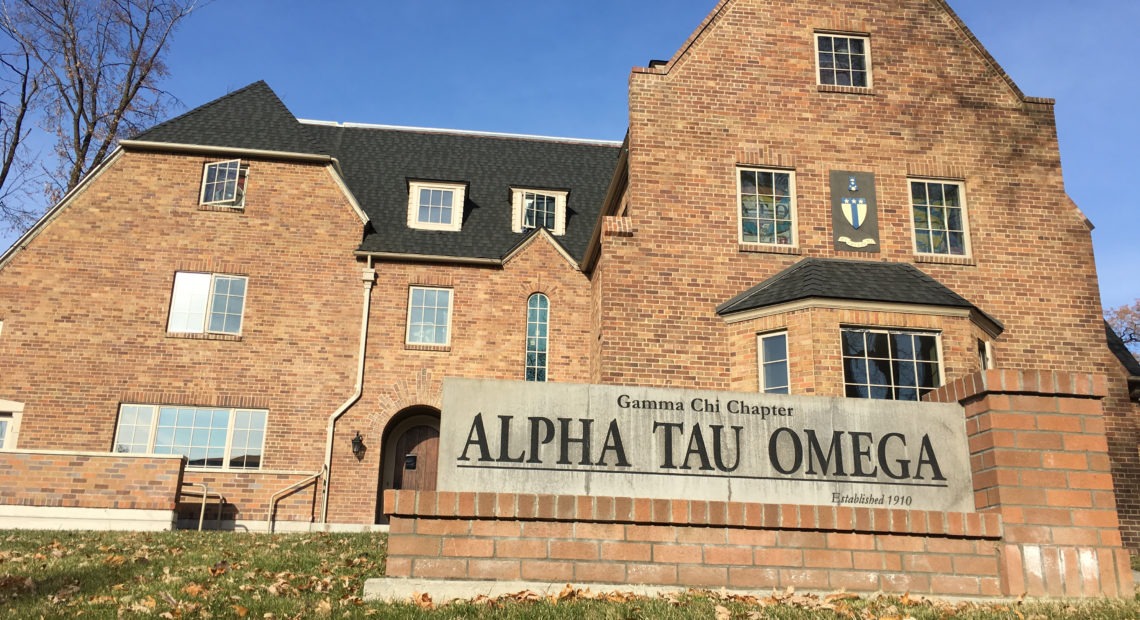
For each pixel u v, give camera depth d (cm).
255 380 1948
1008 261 1619
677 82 1650
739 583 830
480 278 2091
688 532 840
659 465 862
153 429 1898
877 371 1377
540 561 817
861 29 1717
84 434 1869
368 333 2016
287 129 2153
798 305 1404
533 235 2133
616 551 827
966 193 1652
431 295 2081
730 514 842
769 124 1647
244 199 2050
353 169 2384
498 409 860
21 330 1905
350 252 2056
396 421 2041
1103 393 877
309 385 1962
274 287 2006
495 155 2561
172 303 1970
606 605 764
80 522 1540
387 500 817
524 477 844
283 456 1912
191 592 852
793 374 1390
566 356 2050
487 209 2305
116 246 1980
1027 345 1579
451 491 830
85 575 952
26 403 1867
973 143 1680
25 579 915
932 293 1439
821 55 1711
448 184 2244
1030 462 858
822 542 849
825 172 1634
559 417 864
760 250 1577
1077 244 1644
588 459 855
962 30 1739
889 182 1642
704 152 1619
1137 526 1516
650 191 1584
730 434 879
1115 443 1551
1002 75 1723
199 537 1329
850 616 756
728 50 1681
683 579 827
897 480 880
